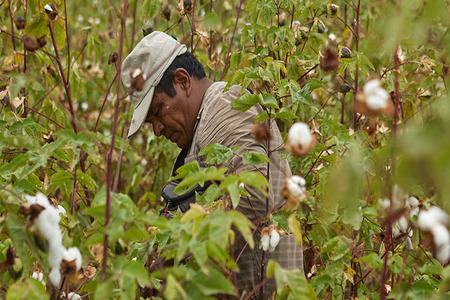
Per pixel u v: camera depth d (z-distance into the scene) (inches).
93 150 95.0
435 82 151.9
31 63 183.9
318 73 168.6
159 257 118.6
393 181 82.5
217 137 120.0
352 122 194.1
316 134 132.3
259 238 116.4
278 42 161.3
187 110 130.2
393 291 100.9
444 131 60.9
